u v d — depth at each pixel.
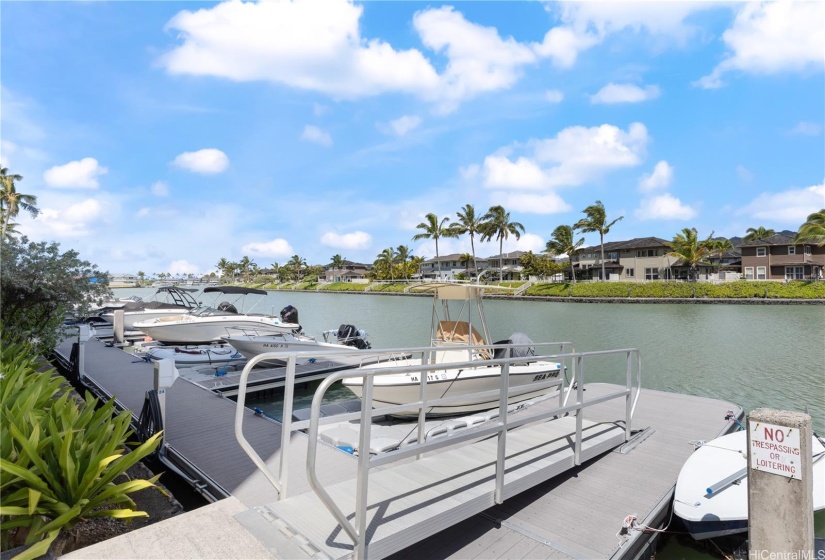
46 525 2.60
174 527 2.68
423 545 3.31
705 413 6.77
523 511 3.80
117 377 9.41
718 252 54.97
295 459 4.77
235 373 10.98
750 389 11.27
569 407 4.13
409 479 3.46
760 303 37.69
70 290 7.27
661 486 4.27
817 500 3.86
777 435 2.34
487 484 3.42
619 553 3.23
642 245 52.44
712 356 15.35
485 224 58.31
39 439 3.03
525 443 4.52
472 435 3.14
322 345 12.48
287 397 3.19
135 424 5.69
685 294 41.81
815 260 43.91
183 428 5.89
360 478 2.48
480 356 8.37
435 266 76.75
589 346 17.42
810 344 17.62
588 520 3.66
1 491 2.74
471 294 8.30
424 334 21.06
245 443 3.01
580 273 58.66
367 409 2.52
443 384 7.27
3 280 6.48
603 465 4.75
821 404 9.99
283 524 2.73
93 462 2.88
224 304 18.92
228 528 2.68
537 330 22.22
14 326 6.90
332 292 70.94
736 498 3.86
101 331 18.88
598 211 51.44
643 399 7.65
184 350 13.75
